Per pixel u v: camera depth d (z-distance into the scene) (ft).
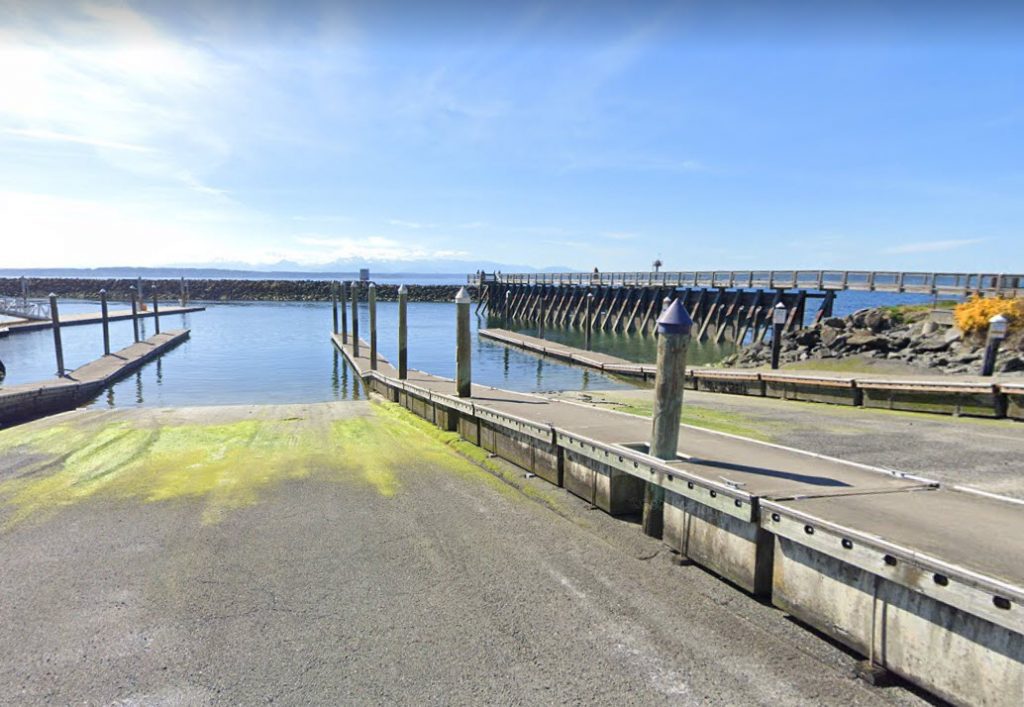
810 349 79.56
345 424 36.70
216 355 102.68
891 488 13.99
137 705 10.49
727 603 13.48
